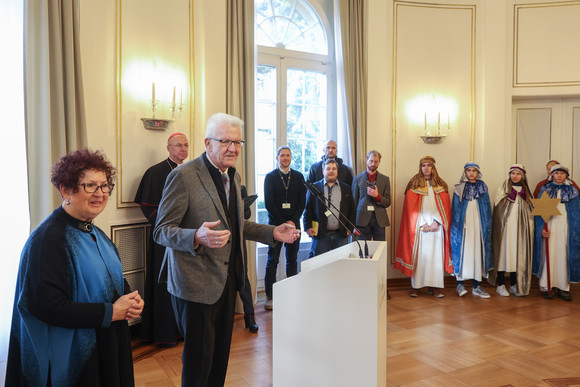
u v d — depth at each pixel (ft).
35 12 8.98
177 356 10.29
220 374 6.39
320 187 13.97
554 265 15.31
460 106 17.61
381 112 16.98
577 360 9.98
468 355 10.27
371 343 5.24
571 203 15.35
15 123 8.81
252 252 14.12
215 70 13.48
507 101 17.62
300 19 16.63
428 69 17.54
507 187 15.99
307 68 16.60
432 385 8.73
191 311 5.96
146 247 11.79
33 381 3.94
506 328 12.19
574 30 17.22
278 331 5.78
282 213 13.48
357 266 5.27
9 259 8.63
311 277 5.53
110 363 4.29
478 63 17.54
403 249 15.92
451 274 15.75
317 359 5.50
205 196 6.02
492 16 17.30
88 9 10.41
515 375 9.19
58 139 9.30
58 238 4.05
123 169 11.24
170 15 12.09
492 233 16.26
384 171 17.12
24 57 8.77
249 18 14.20
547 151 18.20
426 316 13.34
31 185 8.86
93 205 4.26
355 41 16.56
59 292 3.89
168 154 12.19
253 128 14.24
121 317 4.21
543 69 17.43
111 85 10.98
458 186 16.08
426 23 17.51
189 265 5.91
